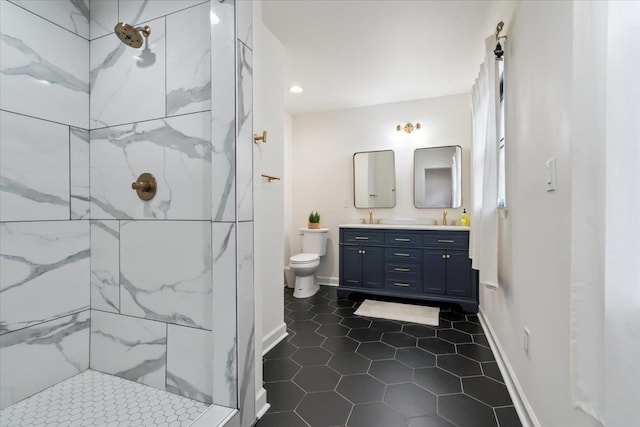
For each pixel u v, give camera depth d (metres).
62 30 1.35
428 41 2.27
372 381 1.67
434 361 1.89
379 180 3.67
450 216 3.40
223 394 1.20
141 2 1.34
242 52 1.21
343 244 3.33
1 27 1.16
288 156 3.95
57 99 1.33
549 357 1.12
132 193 1.37
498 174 1.84
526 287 1.40
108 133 1.41
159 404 1.23
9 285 1.19
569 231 0.97
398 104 3.58
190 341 1.27
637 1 0.56
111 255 1.41
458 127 3.35
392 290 3.13
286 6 1.87
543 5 1.19
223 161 1.19
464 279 2.87
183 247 1.28
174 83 1.29
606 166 0.62
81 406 1.21
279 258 2.28
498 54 1.76
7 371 1.18
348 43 2.29
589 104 0.70
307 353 2.01
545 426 1.16
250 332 1.27
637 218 0.56
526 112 1.40
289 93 3.29
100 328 1.44
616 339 0.59
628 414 0.57
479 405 1.47
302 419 1.37
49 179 1.31
